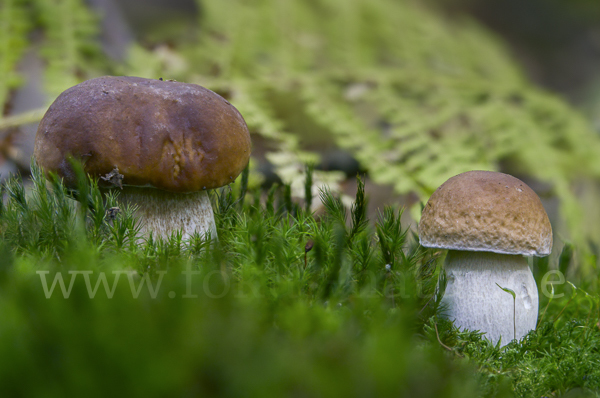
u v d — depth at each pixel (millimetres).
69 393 363
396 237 518
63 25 779
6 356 368
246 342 417
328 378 407
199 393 380
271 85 824
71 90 520
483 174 520
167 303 426
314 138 857
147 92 519
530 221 510
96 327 391
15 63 729
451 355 487
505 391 466
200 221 538
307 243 522
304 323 461
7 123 660
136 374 365
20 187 518
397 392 413
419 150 799
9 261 474
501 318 517
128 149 509
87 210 514
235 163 527
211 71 855
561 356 504
